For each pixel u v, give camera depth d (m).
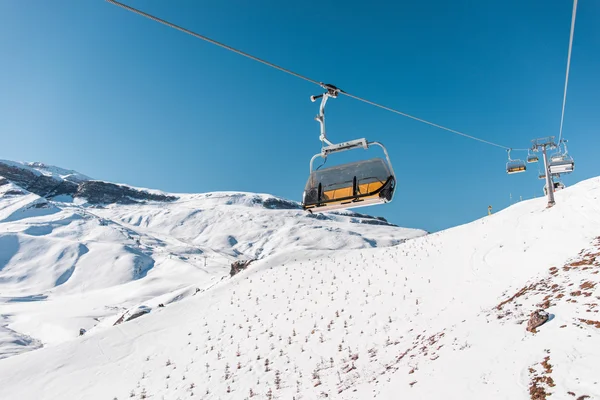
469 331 14.48
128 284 149.88
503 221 32.88
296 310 28.45
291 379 19.06
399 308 23.67
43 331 87.69
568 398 8.62
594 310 11.79
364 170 9.52
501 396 9.69
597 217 23.81
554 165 31.11
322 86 9.70
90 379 24.42
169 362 25.09
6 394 23.42
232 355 23.94
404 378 13.11
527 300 15.26
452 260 29.25
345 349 20.55
